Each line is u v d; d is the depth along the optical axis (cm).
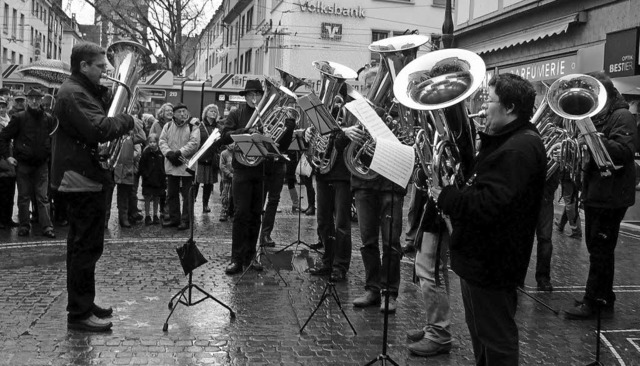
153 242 964
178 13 3666
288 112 786
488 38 1878
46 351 500
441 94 409
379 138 452
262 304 647
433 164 408
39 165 985
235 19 4956
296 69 3222
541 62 1617
